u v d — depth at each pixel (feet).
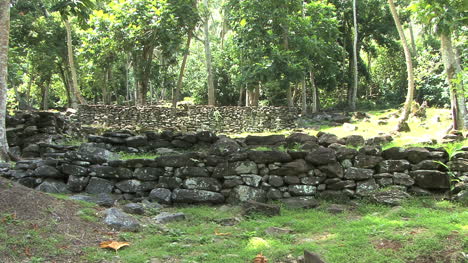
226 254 13.10
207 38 80.89
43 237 13.23
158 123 54.44
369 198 18.75
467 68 29.48
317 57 73.46
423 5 30.91
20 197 15.20
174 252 13.29
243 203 19.40
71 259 12.26
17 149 29.43
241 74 62.69
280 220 16.92
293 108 56.80
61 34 79.97
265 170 20.03
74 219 15.01
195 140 25.91
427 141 27.84
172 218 17.33
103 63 66.54
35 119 31.19
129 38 58.85
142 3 58.70
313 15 69.56
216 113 56.44
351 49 92.94
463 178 18.63
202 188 20.06
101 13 60.34
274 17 59.72
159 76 65.31
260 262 12.25
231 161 20.15
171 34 57.21
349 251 12.64
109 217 15.49
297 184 19.90
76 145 28.04
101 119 52.44
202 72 99.76
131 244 13.94
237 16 63.26
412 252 12.16
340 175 19.71
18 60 76.28
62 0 22.12
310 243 13.76
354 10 83.30
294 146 23.75
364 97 106.83
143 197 20.40
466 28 44.09
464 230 13.41
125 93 116.98
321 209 18.51
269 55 60.03
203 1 84.02
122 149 26.20
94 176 20.95
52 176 21.08
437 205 17.63
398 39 97.09
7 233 12.94
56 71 89.76
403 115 43.42
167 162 20.56
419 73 67.82
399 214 16.60
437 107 71.00
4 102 25.75
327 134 23.52
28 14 77.20
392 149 19.93
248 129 55.62
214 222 17.16
